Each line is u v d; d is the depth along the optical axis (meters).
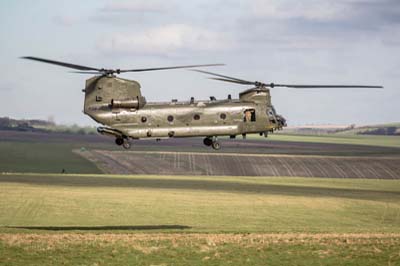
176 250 80.19
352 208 160.75
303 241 84.88
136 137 97.00
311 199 173.88
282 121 102.75
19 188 173.88
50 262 75.38
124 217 135.62
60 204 149.50
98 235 88.44
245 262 76.31
